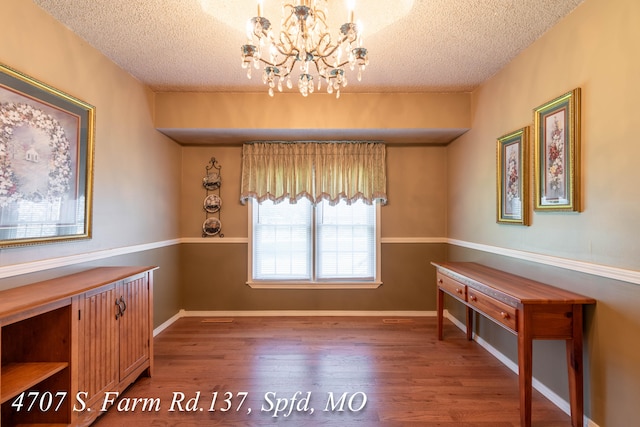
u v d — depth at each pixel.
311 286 3.64
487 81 2.73
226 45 2.17
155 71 2.57
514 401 1.99
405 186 3.66
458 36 2.06
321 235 3.67
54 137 1.84
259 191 3.52
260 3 1.45
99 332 1.74
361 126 3.03
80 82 2.06
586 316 1.69
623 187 1.50
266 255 3.67
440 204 3.66
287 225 3.68
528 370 1.66
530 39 2.09
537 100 2.09
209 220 3.63
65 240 1.92
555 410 1.88
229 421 1.80
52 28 1.84
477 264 2.79
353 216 3.68
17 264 1.63
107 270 2.10
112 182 2.39
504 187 2.44
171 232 3.39
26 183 1.67
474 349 2.73
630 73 1.47
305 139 3.46
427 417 1.84
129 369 2.00
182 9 1.79
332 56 2.29
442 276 2.79
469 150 3.07
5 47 1.57
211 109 3.01
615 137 1.54
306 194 3.51
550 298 1.67
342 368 2.39
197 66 2.48
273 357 2.56
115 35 2.04
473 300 2.19
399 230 3.66
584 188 1.71
